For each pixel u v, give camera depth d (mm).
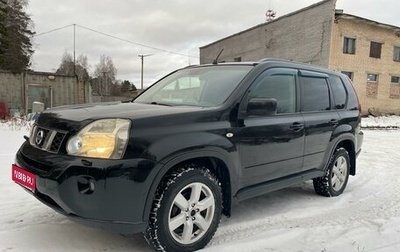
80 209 2510
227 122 3145
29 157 2832
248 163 3332
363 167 6812
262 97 3498
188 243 2896
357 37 22953
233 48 32344
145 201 2584
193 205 2914
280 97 3838
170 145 2678
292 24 24922
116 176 2465
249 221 3717
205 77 3908
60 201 2533
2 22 32469
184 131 2811
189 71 4328
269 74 3742
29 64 39562
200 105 3400
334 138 4535
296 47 24578
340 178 4828
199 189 2945
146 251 2908
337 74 5047
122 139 2549
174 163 2705
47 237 3070
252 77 3541
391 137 12648
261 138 3416
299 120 3939
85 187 2502
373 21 22781
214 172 3236
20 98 18766
